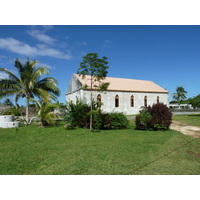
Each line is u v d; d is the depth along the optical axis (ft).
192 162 18.60
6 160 19.02
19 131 41.81
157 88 151.84
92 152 22.54
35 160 19.08
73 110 53.01
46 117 51.47
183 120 70.79
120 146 26.18
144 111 47.06
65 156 20.62
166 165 17.61
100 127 47.60
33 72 65.82
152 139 31.91
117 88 125.70
